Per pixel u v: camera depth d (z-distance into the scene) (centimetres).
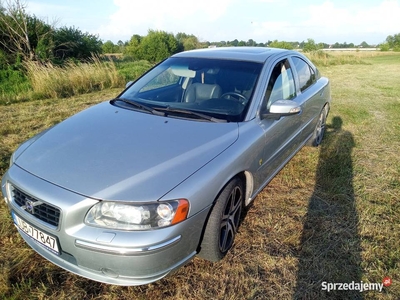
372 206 321
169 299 207
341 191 346
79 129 251
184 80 312
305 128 396
